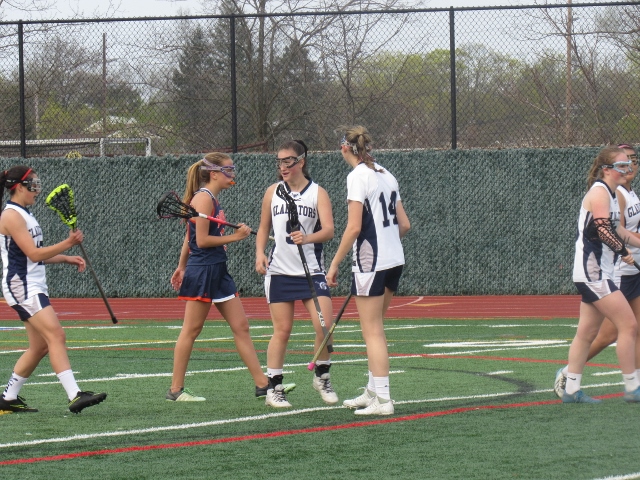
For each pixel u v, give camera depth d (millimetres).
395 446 18266
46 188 64188
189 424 20891
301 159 22891
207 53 64438
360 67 64312
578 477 15680
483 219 61406
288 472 16266
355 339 39562
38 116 65250
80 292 64438
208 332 42875
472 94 61719
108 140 65062
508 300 58656
